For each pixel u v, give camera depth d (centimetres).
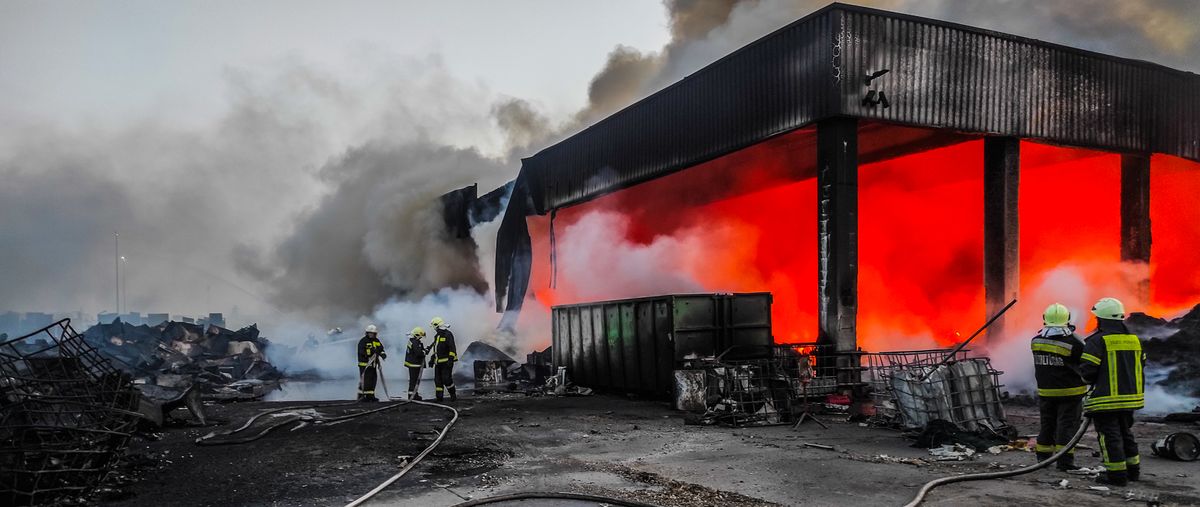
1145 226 1748
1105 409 661
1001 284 1549
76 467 686
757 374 1204
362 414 1248
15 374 682
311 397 2073
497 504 620
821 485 679
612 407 1370
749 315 1423
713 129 1755
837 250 1369
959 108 1487
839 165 1380
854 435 998
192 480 738
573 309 1781
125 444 769
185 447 934
